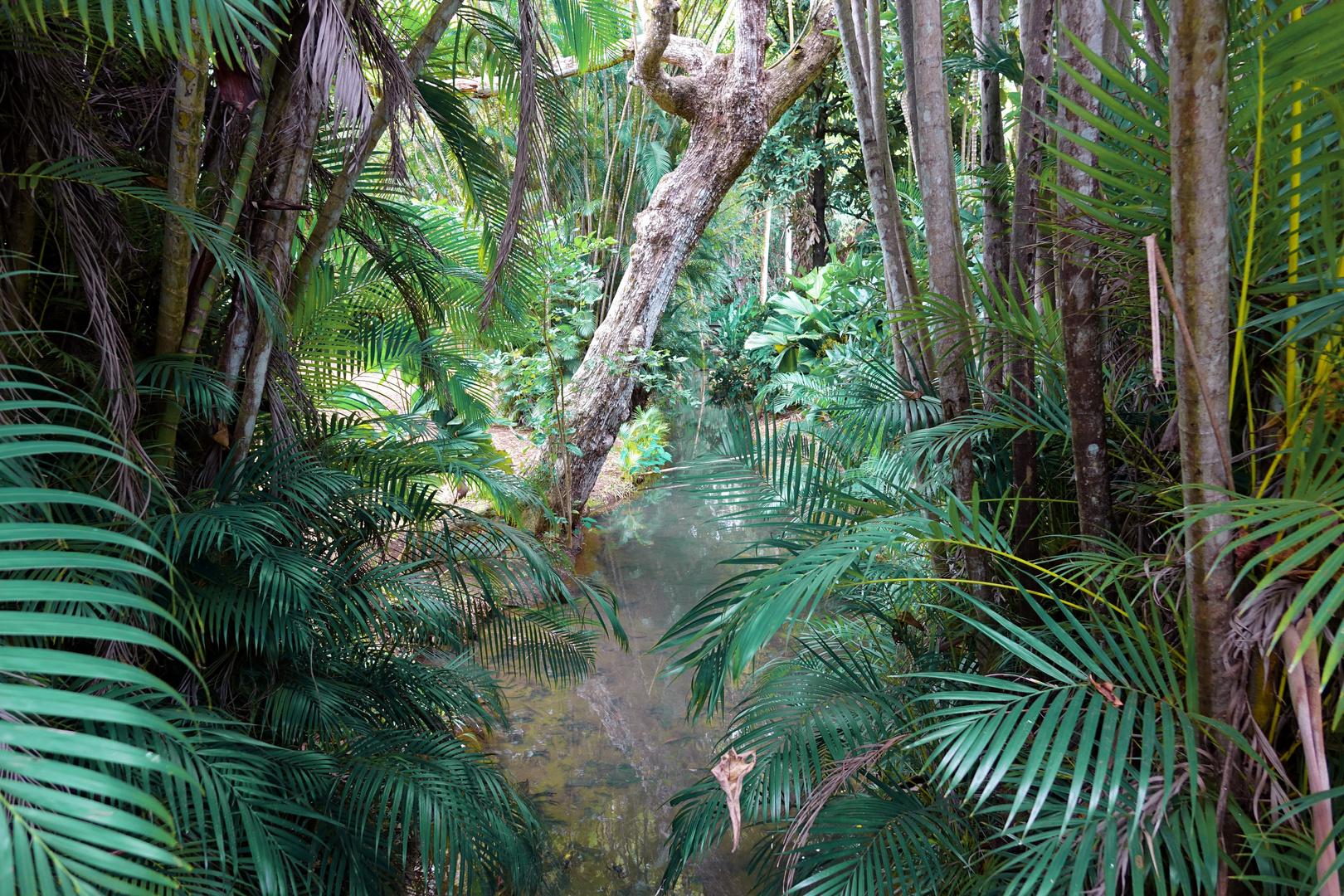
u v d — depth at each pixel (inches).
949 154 64.0
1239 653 35.4
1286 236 35.5
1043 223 46.6
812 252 337.4
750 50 176.1
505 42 89.4
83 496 28.9
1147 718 35.2
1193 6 28.2
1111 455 56.3
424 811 63.3
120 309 63.3
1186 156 29.9
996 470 66.6
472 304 106.3
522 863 74.0
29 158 53.9
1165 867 42.7
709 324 325.4
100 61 57.3
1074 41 36.6
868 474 83.3
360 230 89.7
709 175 185.5
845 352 215.9
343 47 55.2
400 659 86.9
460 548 81.5
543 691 124.9
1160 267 32.6
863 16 76.8
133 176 53.1
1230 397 35.1
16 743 21.6
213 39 54.3
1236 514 33.4
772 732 61.3
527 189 94.6
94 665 23.7
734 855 89.5
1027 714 37.0
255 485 71.1
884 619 70.4
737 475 66.9
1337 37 29.1
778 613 41.8
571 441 187.3
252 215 69.7
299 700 67.6
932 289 70.1
